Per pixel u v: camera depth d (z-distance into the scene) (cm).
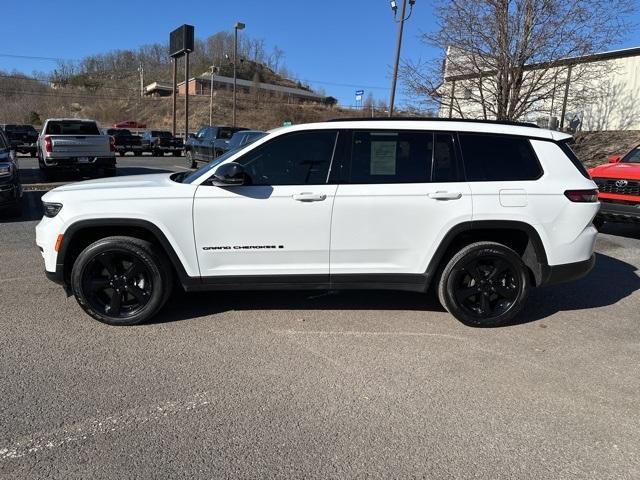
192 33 3800
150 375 356
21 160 2559
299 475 257
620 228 1023
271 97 10162
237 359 385
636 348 422
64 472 254
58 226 424
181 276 437
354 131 443
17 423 295
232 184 420
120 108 9812
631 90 2114
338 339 426
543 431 301
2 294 514
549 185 448
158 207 423
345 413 314
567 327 466
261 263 440
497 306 462
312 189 432
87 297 435
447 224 439
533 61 1625
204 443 281
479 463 270
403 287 455
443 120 458
